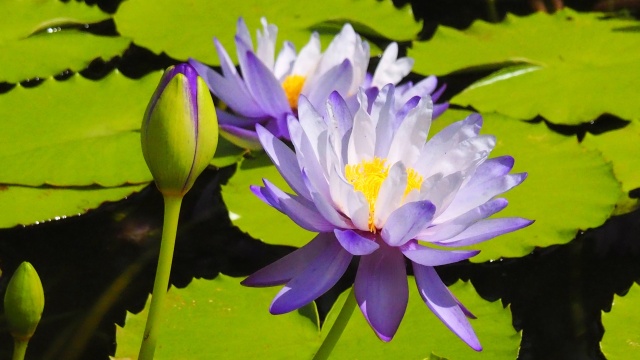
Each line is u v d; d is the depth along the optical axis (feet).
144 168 4.78
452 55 5.99
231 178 4.80
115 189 4.72
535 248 4.66
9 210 4.61
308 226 3.94
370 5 6.63
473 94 5.58
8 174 4.70
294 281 3.95
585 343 4.47
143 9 6.29
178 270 4.59
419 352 4.30
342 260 3.97
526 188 4.83
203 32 6.09
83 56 5.65
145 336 3.92
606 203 4.77
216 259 4.63
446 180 3.95
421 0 7.12
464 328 3.91
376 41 6.24
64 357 4.35
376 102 4.09
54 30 5.96
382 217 3.99
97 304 4.49
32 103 5.08
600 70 5.80
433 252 3.89
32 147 4.81
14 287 3.83
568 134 5.40
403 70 5.00
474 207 4.03
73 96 5.19
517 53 5.99
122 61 5.89
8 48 5.64
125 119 5.01
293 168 4.00
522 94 5.57
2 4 6.14
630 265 4.65
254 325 4.35
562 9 6.92
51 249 4.62
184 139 3.83
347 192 3.94
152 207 4.77
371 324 3.92
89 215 4.72
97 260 4.60
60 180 4.71
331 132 4.05
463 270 4.65
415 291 4.48
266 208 4.72
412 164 4.10
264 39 5.03
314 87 4.80
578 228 4.69
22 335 3.87
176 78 3.81
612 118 5.49
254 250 4.67
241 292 4.45
